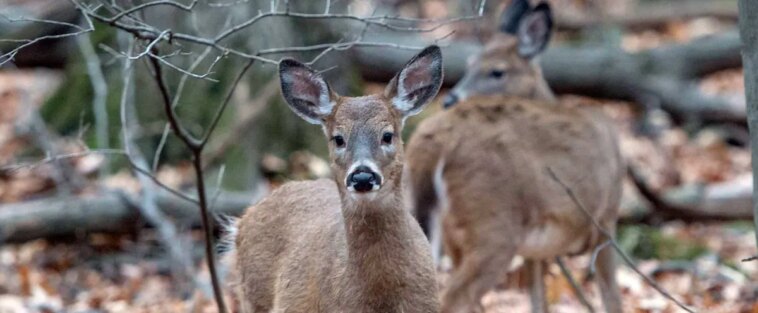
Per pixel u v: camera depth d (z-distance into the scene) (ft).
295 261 28.73
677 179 56.08
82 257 48.57
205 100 53.11
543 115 37.73
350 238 26.78
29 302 42.34
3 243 47.88
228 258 32.58
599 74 64.03
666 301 39.52
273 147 53.57
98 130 51.57
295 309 28.25
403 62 61.41
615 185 39.29
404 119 27.63
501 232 35.96
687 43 66.80
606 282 38.14
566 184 37.22
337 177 27.02
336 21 53.88
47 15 61.31
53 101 57.98
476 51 62.28
